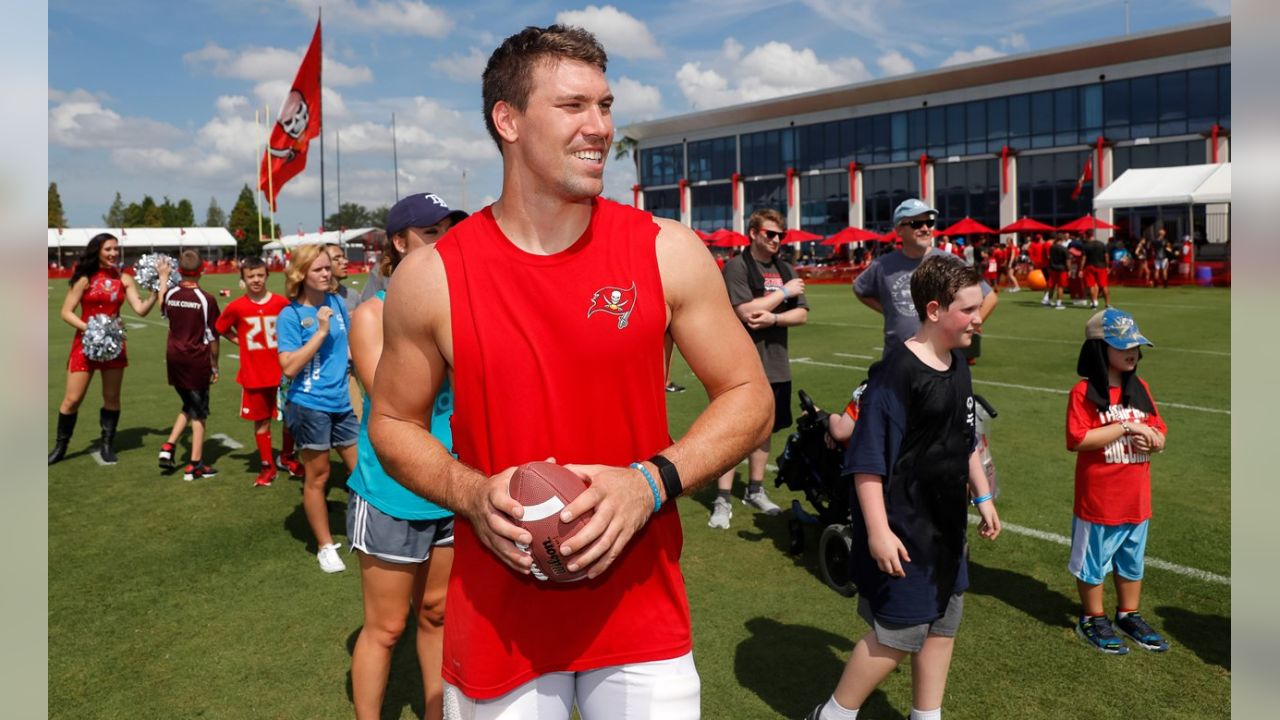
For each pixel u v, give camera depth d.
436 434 2.83
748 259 5.58
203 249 77.50
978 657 3.75
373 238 58.88
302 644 4.00
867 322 18.75
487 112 1.75
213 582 4.77
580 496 1.56
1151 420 3.70
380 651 2.90
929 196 44.19
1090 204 39.25
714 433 1.72
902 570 2.66
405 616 2.92
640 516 1.61
